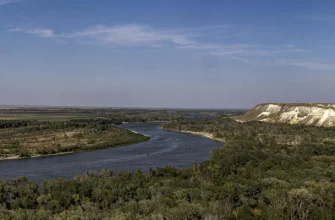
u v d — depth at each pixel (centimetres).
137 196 4850
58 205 4506
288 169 6725
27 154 9756
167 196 4622
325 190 4628
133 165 8219
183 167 7838
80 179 5884
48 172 7481
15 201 4644
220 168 6669
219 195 4619
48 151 10206
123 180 5625
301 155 8600
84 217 3825
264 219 3841
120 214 3884
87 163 8594
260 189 5031
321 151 9531
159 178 5884
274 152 9181
